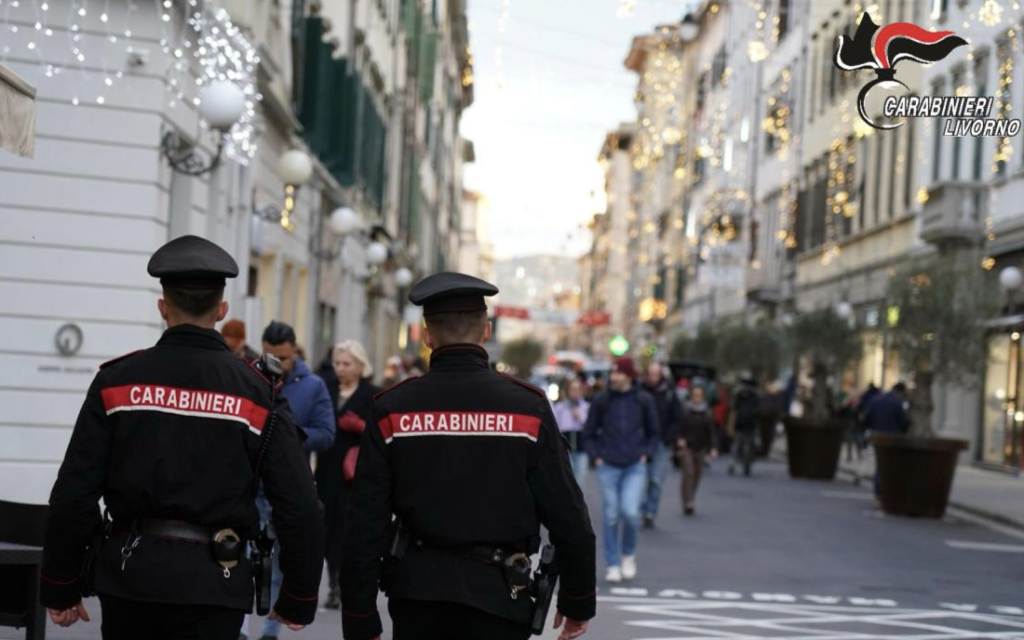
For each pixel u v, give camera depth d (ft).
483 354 19.48
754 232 222.69
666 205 321.11
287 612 19.17
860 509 85.51
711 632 40.83
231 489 18.43
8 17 53.47
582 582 19.20
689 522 74.13
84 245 54.13
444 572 18.49
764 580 53.01
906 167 141.38
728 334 166.30
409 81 173.27
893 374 140.67
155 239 55.11
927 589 51.98
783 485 104.58
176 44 57.31
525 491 18.80
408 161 180.65
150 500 18.20
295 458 18.93
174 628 18.29
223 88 50.49
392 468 18.85
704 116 270.26
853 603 47.91
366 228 139.85
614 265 450.71
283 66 86.22
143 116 54.60
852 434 135.74
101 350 54.03
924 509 80.84
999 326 114.01
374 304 165.78
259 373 19.17
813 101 182.60
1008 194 115.75
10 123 28.91
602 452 52.21
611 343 133.49
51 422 53.72
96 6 54.13
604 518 52.11
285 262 95.40
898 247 142.31
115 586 18.08
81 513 18.29
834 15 167.53
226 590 18.25
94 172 54.24
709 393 133.80
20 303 53.72
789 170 197.26
